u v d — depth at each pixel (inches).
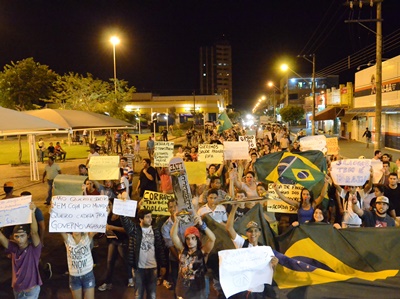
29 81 2453.2
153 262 246.4
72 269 235.9
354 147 1429.6
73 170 938.1
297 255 256.4
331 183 346.9
